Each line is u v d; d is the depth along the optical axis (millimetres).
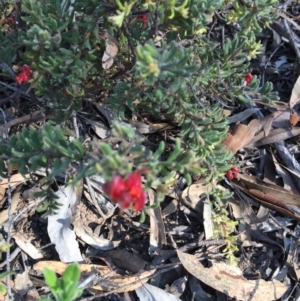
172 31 326
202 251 379
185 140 359
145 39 320
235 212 401
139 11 312
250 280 365
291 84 475
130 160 227
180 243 386
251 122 420
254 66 479
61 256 362
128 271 366
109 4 292
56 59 307
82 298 349
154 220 383
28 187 385
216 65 335
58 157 270
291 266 383
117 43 310
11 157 292
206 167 339
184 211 396
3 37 340
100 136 411
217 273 360
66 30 350
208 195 367
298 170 422
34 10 292
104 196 389
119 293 356
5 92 400
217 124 340
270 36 494
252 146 427
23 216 377
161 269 366
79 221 380
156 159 228
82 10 318
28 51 317
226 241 350
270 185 404
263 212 404
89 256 373
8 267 315
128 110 414
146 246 381
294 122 430
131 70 342
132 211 391
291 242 394
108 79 357
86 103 419
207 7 295
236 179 407
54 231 369
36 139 270
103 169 205
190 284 370
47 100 357
